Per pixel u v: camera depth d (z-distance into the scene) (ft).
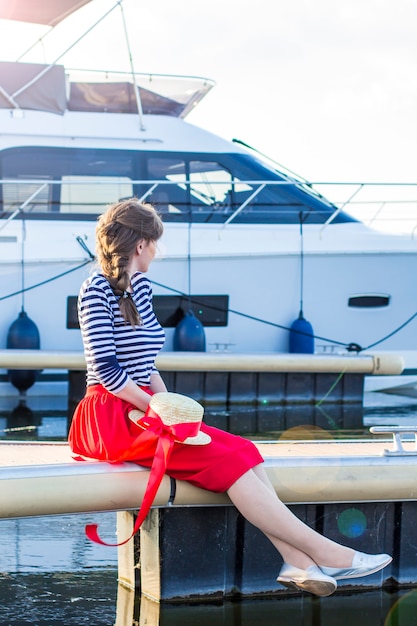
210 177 30.78
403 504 12.78
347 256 30.83
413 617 11.71
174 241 29.53
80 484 11.23
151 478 10.64
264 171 31.19
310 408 28.55
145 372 11.16
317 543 10.66
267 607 12.03
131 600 12.00
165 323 29.60
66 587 12.37
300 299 30.53
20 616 11.22
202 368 28.27
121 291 11.03
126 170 30.09
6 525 15.57
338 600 12.30
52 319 28.78
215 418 26.04
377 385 32.65
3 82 29.71
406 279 31.35
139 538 12.30
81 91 30.83
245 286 30.12
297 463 12.19
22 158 29.32
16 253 28.45
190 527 12.02
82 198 29.63
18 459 13.12
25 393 29.55
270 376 29.35
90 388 11.58
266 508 10.73
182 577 12.00
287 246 30.32
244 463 10.90
